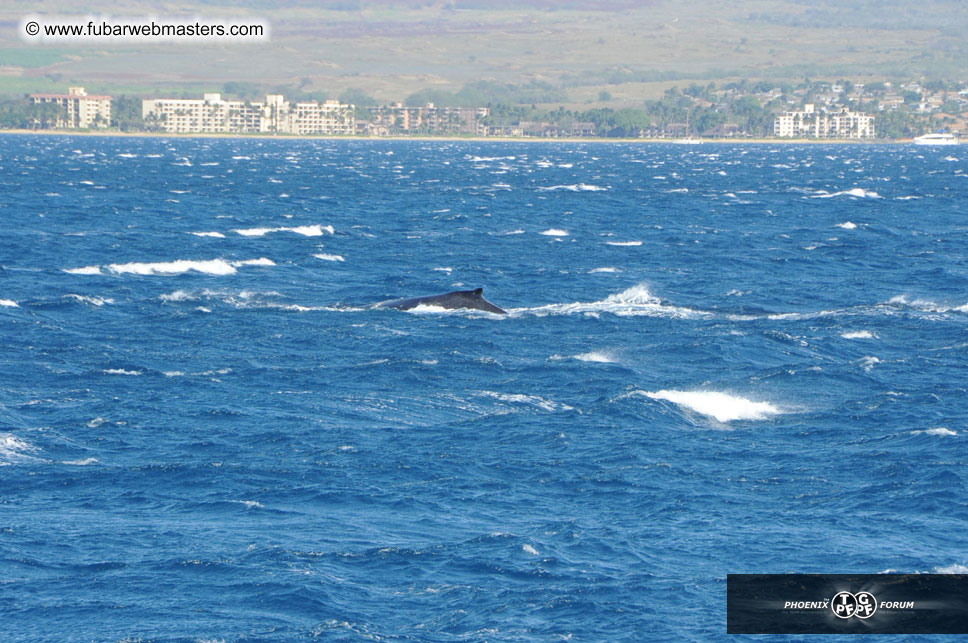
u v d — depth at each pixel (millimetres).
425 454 109125
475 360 148875
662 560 83875
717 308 198500
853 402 130625
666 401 128625
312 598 77000
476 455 109062
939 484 100312
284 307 186250
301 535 88188
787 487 100750
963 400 131625
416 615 75312
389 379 139750
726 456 109750
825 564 83188
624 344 162250
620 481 101875
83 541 86375
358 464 105938
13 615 74438
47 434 114062
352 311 183000
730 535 88938
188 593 77875
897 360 151625
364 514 93312
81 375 139750
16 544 85438
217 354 153125
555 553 84812
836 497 97938
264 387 135500
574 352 156875
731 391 136625
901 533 89375
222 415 122062
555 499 97562
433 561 83438
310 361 149375
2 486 98875
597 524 91250
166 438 113750
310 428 117500
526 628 73438
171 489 99000
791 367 147125
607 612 75500
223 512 93500
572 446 112062
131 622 73750
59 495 97188
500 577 80812
